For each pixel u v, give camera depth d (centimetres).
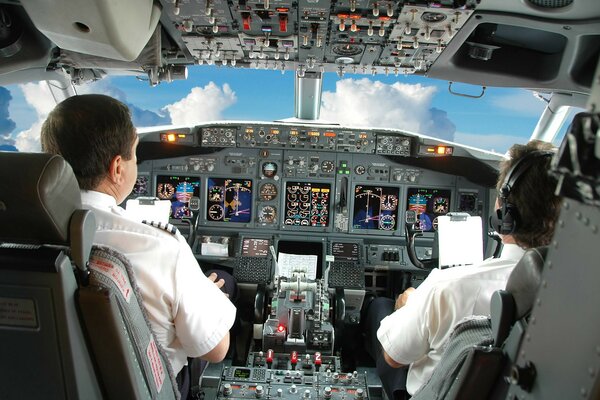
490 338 122
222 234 466
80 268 117
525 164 147
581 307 81
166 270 152
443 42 278
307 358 339
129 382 132
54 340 120
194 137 446
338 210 459
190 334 159
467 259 299
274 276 416
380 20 250
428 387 142
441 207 458
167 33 295
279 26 269
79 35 193
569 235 86
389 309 383
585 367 80
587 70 271
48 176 108
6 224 113
